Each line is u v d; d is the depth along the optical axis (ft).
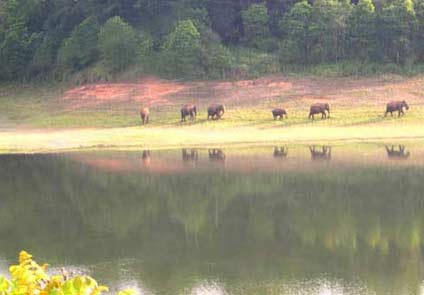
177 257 85.56
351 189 129.70
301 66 282.36
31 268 27.63
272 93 261.24
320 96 255.29
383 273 76.54
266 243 91.61
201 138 213.05
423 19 276.41
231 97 262.67
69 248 92.02
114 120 253.85
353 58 280.72
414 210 109.91
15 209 121.39
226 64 281.54
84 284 25.93
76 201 127.65
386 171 148.77
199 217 110.42
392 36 273.95
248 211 113.60
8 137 230.68
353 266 79.05
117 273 79.56
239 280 75.15
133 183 144.56
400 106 230.07
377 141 202.39
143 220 109.81
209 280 75.72
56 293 25.76
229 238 95.40
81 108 273.75
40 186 145.18
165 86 279.08
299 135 213.46
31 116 273.33
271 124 231.09
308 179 141.69
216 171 156.15
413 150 181.27
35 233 101.86
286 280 74.74
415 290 70.18
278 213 111.04
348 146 193.57
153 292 71.61
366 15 276.62
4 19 357.82
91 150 201.57
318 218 106.11
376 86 259.39
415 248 86.84
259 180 142.72
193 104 261.44
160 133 223.30
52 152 200.44
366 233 95.14
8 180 153.89
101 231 102.17
